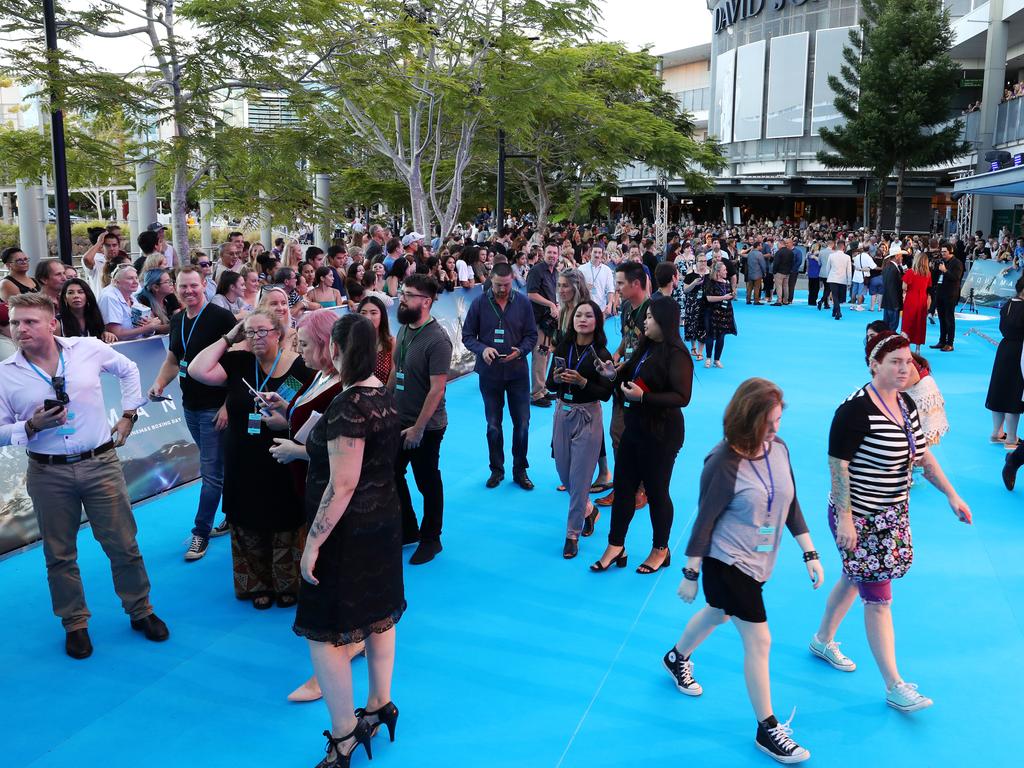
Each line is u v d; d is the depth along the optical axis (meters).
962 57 47.94
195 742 3.98
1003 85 37.75
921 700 4.23
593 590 5.62
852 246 23.80
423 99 18.97
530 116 19.14
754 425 3.76
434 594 5.54
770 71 57.19
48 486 4.60
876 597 4.24
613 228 55.16
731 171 62.16
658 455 5.69
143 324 7.70
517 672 4.61
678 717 4.21
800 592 5.63
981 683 4.56
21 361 4.52
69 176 11.78
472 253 12.99
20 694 4.35
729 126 61.78
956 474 8.30
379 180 29.59
